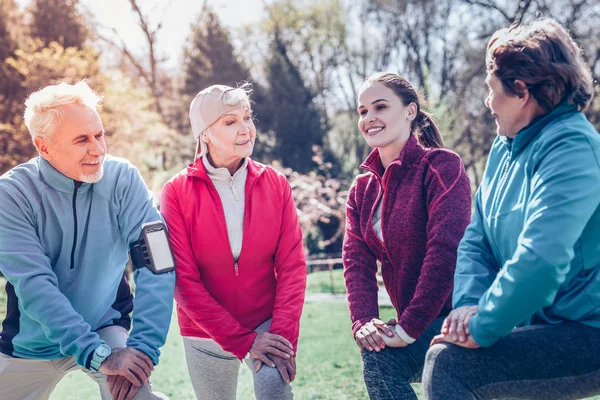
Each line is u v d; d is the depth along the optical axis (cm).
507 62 226
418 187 303
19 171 291
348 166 2919
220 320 305
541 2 2597
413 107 318
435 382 219
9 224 279
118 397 266
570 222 204
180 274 311
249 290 324
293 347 306
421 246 302
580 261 216
